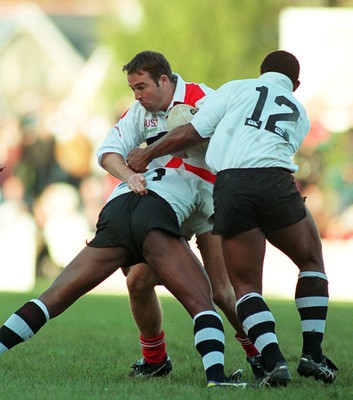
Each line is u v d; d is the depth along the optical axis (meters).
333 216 81.44
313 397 20.44
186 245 22.56
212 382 21.58
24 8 159.00
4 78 157.00
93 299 52.34
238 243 22.17
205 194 23.38
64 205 72.56
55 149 76.75
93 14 166.00
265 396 20.16
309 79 83.00
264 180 21.98
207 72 113.19
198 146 23.23
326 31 83.06
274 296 57.59
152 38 117.38
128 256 22.66
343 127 82.44
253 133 22.28
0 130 79.25
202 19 114.12
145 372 24.67
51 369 25.09
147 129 23.83
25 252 68.81
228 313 24.20
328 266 69.00
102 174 77.25
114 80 127.00
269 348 21.78
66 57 156.88
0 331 22.44
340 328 38.41
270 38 116.12
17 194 74.62
